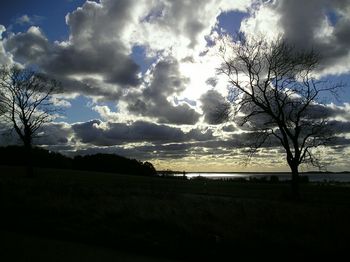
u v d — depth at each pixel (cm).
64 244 1064
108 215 1576
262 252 1014
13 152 9431
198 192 3738
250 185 5403
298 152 3500
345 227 1352
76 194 2383
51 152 10931
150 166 11556
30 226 1284
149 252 1007
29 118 5306
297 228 1418
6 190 2333
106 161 11256
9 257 914
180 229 1288
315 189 4638
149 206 1817
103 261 907
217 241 1118
